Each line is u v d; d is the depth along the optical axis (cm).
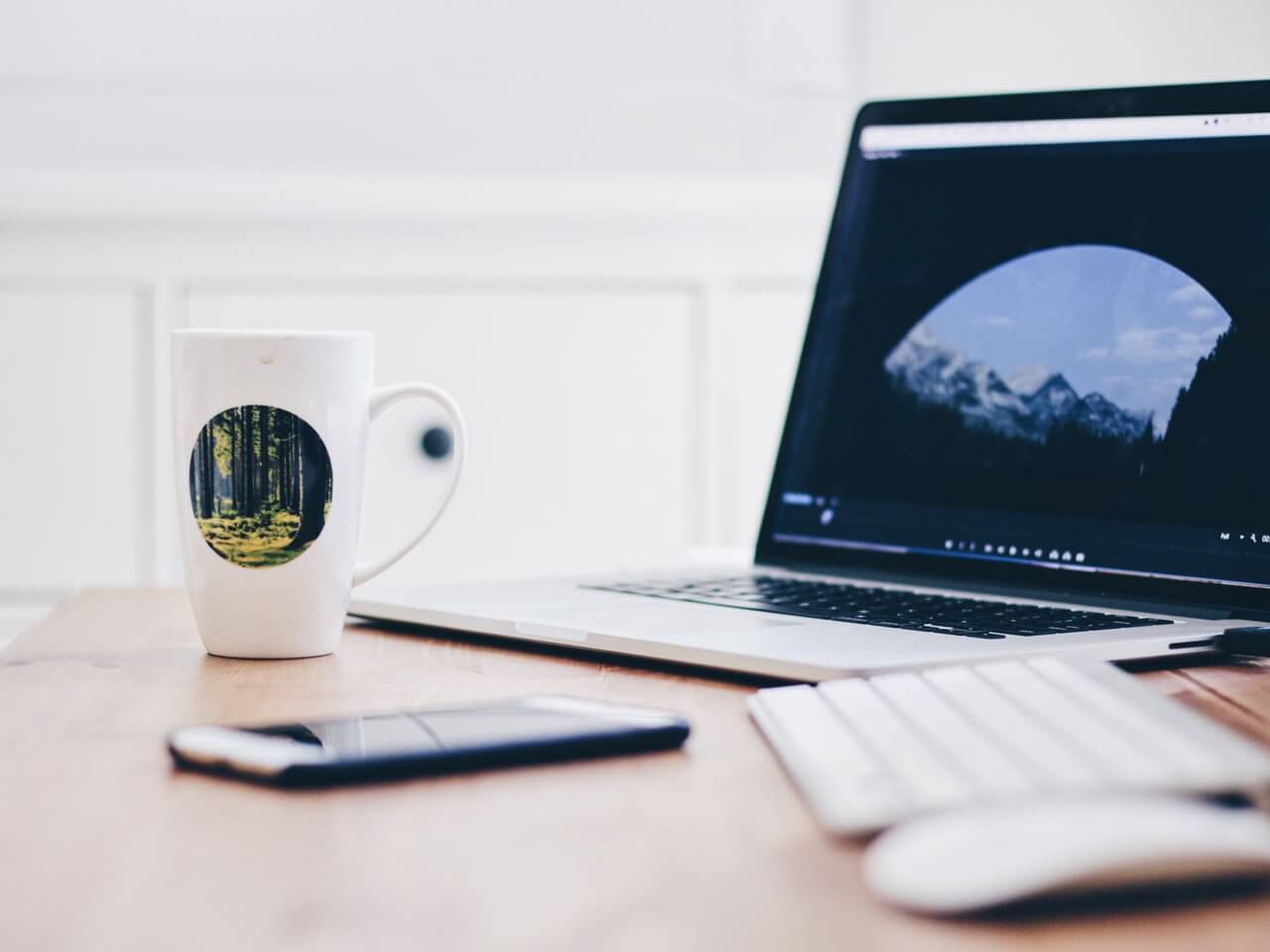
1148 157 81
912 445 87
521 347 157
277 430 65
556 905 32
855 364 92
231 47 162
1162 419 77
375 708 55
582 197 159
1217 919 30
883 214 92
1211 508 74
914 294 90
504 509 157
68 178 153
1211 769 36
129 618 83
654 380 159
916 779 37
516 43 164
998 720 43
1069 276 83
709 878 34
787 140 166
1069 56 154
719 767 45
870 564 87
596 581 87
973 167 89
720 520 161
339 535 67
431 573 155
